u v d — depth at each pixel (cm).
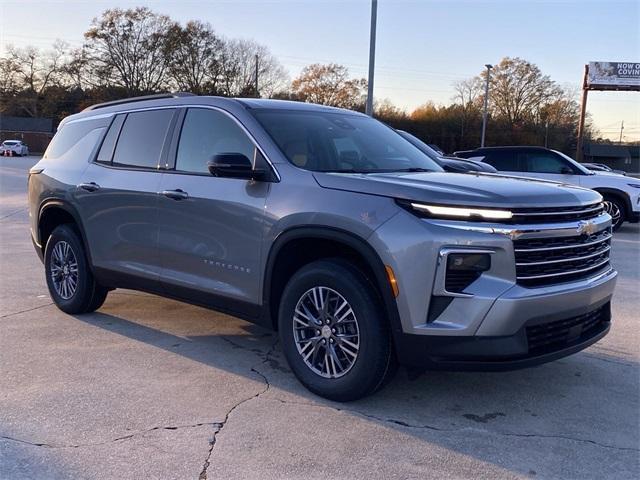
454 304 352
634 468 331
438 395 421
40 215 629
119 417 381
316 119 500
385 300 370
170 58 7106
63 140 642
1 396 410
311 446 348
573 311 379
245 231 438
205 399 409
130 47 7169
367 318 379
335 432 365
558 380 452
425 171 475
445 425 377
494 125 7262
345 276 388
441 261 351
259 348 514
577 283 384
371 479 316
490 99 7638
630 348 523
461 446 351
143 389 425
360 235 375
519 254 356
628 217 1317
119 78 7262
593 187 1318
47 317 600
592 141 9744
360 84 7238
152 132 534
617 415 395
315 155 451
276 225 418
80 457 334
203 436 358
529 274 361
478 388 435
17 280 766
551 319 366
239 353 501
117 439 354
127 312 619
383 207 374
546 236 365
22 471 319
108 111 596
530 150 1362
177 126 513
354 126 521
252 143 454
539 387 438
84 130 615
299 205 408
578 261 391
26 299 670
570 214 380
